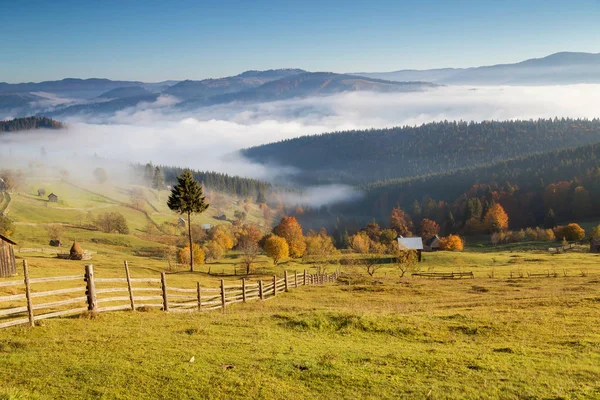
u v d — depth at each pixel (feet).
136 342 53.11
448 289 158.30
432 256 349.61
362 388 40.60
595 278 181.37
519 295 124.77
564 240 415.44
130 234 583.17
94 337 54.49
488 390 40.09
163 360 46.42
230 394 38.55
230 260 384.47
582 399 37.96
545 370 46.09
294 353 51.31
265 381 41.50
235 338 57.77
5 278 142.00
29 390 37.65
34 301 87.56
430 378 43.42
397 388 40.63
